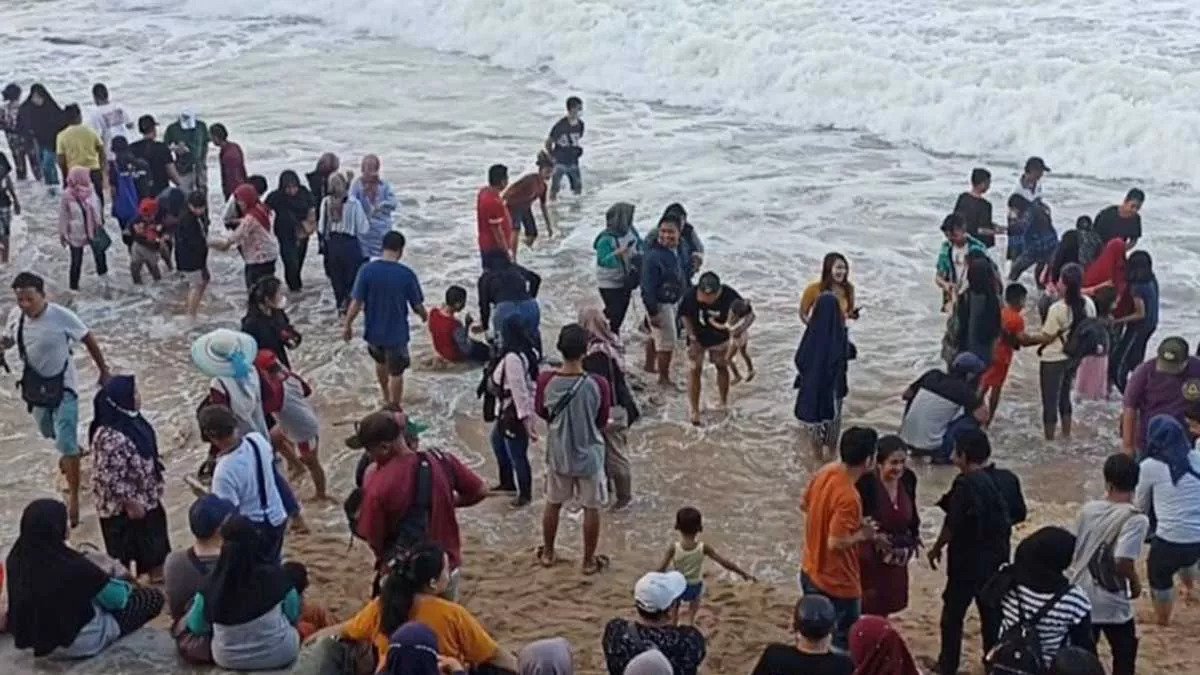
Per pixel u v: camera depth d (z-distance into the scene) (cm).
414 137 2472
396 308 1498
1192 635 1121
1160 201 2112
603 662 1036
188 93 2753
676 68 2700
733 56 2661
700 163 2311
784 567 1255
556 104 2655
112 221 2103
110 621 882
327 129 2517
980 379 1427
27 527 862
